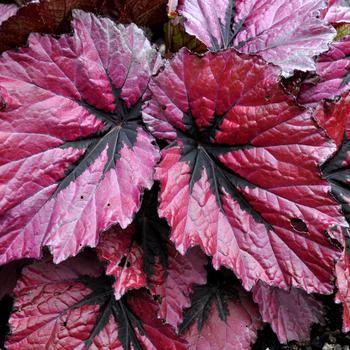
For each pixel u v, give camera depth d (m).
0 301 0.67
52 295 0.61
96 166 0.57
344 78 0.65
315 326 0.68
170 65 0.57
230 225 0.57
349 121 0.62
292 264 0.57
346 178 0.63
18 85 0.56
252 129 0.57
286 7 0.64
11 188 0.55
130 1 0.61
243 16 0.65
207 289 0.65
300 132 0.56
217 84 0.57
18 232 0.55
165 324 0.59
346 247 0.62
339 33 0.69
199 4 0.64
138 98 0.59
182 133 0.58
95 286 0.62
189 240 0.56
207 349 0.63
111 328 0.60
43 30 0.60
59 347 0.59
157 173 0.56
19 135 0.55
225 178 0.58
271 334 0.68
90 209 0.56
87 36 0.57
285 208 0.57
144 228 0.62
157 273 0.61
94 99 0.58
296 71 0.63
